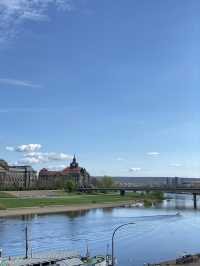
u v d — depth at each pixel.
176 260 92.25
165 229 155.38
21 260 80.38
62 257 85.06
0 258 83.69
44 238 134.75
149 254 107.75
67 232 148.12
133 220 186.75
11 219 188.62
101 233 145.75
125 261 99.25
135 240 130.25
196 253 108.19
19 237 135.62
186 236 138.62
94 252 110.19
